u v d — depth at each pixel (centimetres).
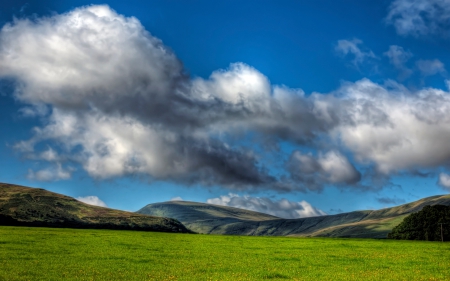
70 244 5891
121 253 4938
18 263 3731
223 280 3161
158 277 3231
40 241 6134
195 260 4481
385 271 3888
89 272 3372
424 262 4725
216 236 10531
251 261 4544
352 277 3472
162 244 6731
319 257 5175
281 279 3328
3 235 6950
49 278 3039
